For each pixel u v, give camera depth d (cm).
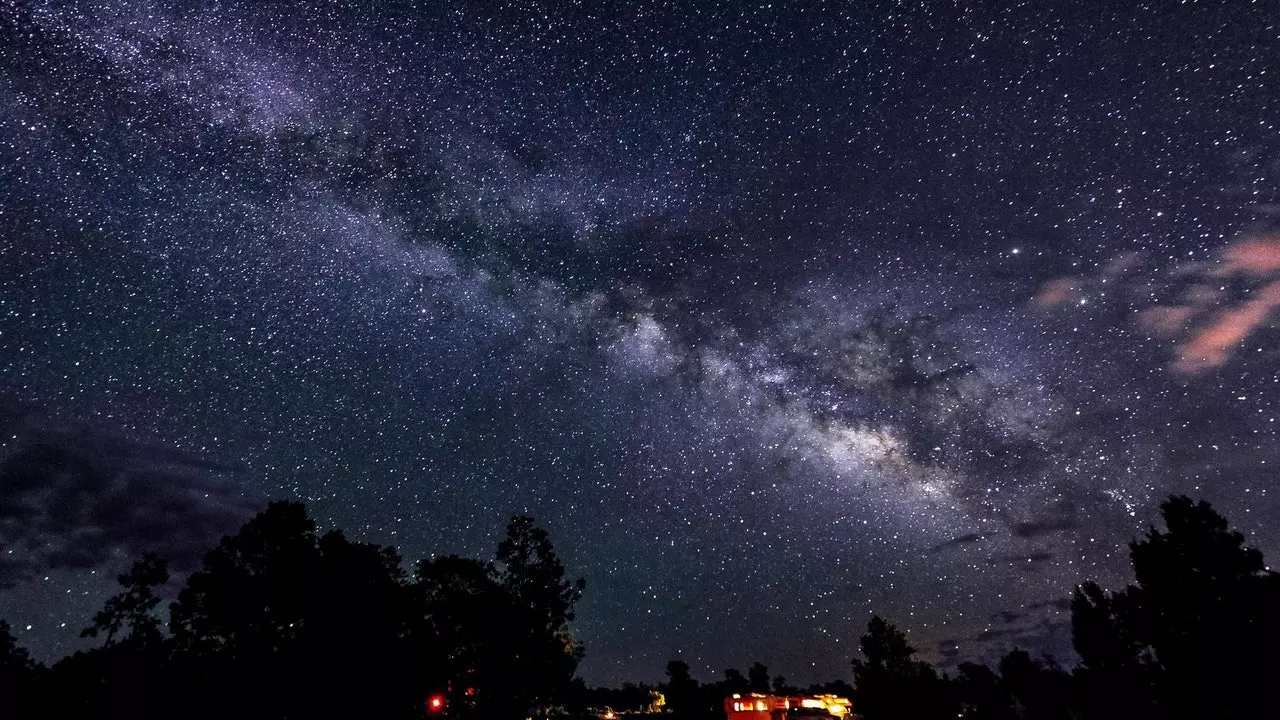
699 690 6281
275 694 2280
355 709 2384
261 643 2380
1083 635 2034
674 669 6450
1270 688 1505
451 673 2959
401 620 2739
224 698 2236
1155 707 1766
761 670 6444
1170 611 1670
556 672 3384
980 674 2847
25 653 2530
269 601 2430
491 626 3288
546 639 3400
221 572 2402
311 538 2600
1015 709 2694
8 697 2217
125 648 2334
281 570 2445
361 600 2556
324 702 2334
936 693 2741
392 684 2508
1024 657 2667
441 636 3191
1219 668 1568
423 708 2609
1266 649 1520
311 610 2444
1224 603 1606
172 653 2323
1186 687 1628
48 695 2230
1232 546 1647
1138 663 1909
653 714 5734
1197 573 1652
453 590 3353
